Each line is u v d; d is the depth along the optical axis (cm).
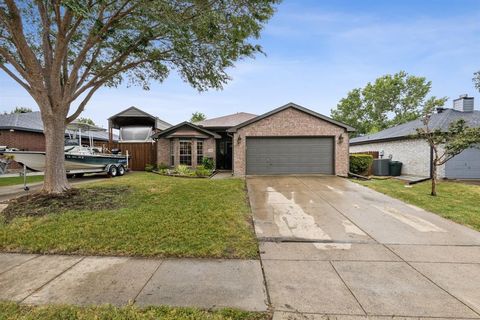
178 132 1507
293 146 1285
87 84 705
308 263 336
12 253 360
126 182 989
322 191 841
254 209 615
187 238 407
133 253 358
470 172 1173
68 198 638
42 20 632
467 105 1418
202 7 636
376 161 1443
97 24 561
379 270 316
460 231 464
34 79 613
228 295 259
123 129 1734
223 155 1750
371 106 3662
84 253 359
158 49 785
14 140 1603
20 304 241
